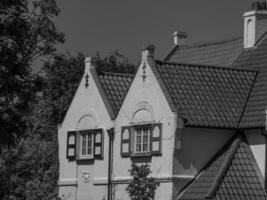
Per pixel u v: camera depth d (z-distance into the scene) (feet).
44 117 236.63
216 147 178.09
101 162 191.21
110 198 187.21
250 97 185.57
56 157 214.90
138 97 182.60
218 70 189.78
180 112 172.76
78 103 201.05
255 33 204.23
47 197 189.16
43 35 103.45
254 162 174.81
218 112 179.42
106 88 196.85
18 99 102.27
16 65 101.09
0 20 98.89
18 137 103.09
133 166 169.17
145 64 181.78
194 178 174.60
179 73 183.21
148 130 179.73
